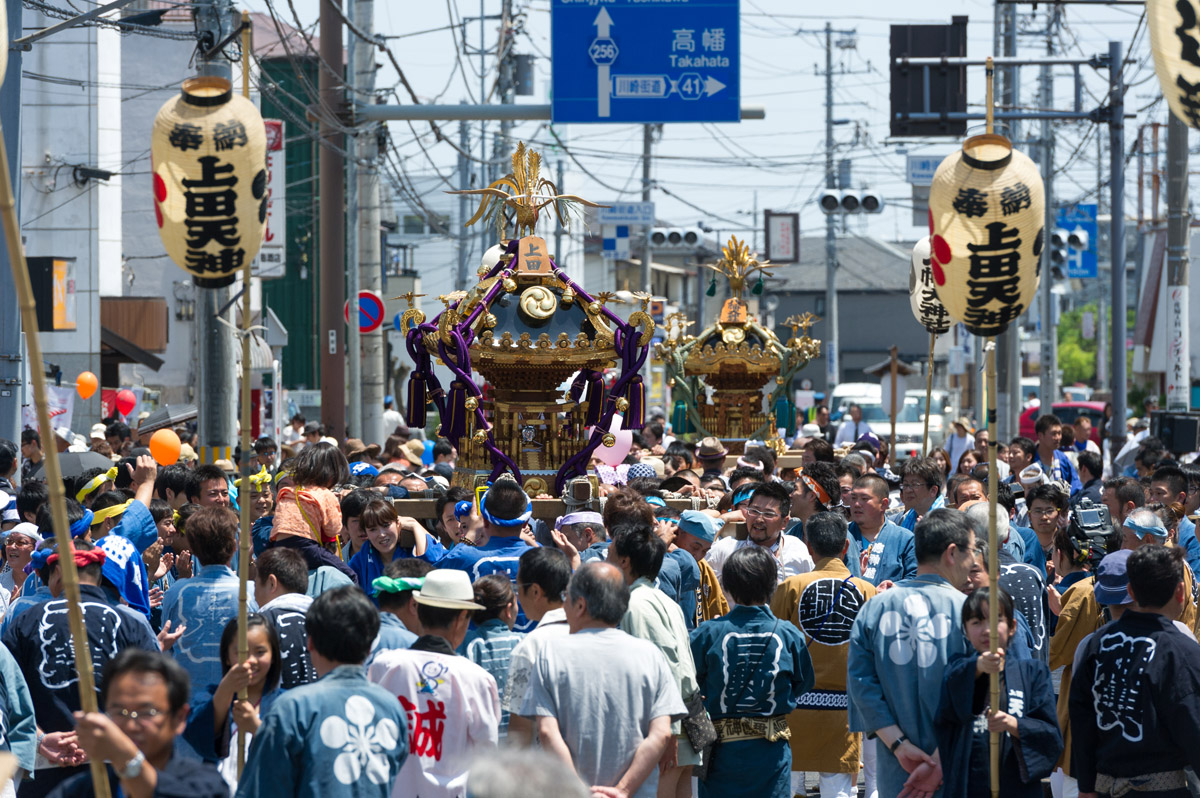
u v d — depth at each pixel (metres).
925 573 19.38
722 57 57.69
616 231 124.56
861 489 27.81
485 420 32.25
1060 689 24.73
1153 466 45.38
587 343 32.50
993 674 17.22
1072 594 24.45
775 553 27.19
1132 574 18.38
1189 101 16.28
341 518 26.20
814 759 24.19
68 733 18.53
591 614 17.55
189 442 53.81
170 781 12.97
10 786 17.86
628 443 39.97
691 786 22.16
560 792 8.67
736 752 21.11
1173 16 16.25
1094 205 120.00
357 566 26.20
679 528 25.78
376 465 46.25
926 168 88.06
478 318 32.84
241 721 16.39
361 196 67.06
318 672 15.89
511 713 17.67
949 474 55.88
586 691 17.16
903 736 18.56
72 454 38.31
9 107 36.03
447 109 57.66
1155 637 18.06
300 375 138.75
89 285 73.00
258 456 43.09
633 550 20.47
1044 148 94.19
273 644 17.25
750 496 28.09
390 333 126.62
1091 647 18.61
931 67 60.75
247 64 17.41
